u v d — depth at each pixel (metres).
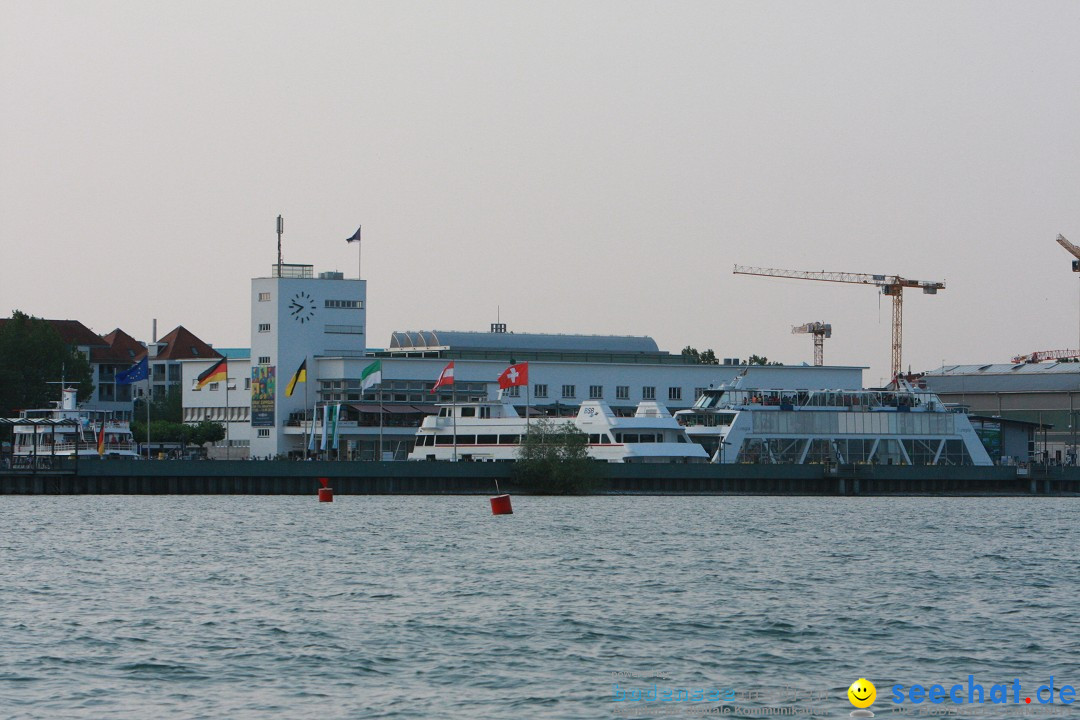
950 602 132.25
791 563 165.25
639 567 158.50
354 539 190.12
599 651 106.38
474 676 97.69
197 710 88.12
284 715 87.06
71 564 157.75
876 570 159.00
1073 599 135.12
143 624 115.94
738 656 105.38
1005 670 101.56
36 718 85.94
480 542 187.12
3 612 121.50
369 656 103.69
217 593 134.25
